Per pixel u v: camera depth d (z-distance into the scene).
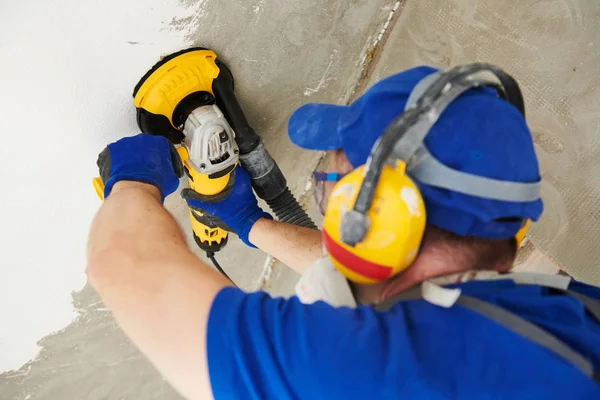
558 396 0.45
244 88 1.16
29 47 0.78
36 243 1.05
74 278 1.16
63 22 0.79
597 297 0.59
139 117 0.99
